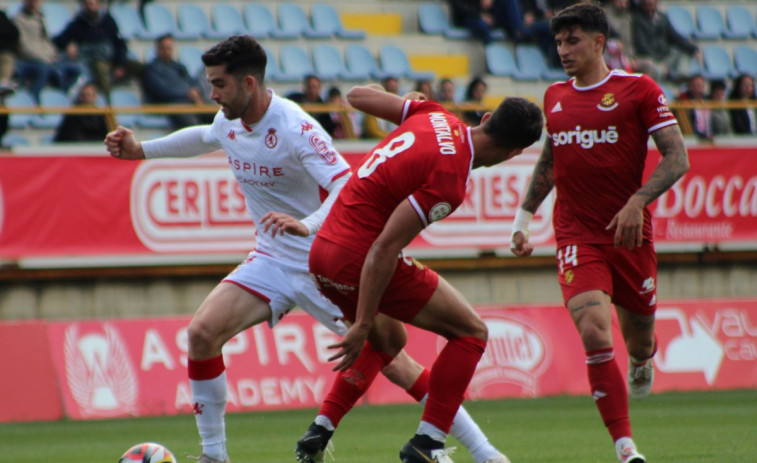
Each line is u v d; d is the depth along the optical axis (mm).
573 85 20375
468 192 44188
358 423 33844
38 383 36906
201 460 18906
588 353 19094
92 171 40344
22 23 47875
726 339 44406
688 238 46531
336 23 59156
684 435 28812
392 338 18641
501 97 58156
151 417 37250
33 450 28219
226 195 41656
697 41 63125
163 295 41656
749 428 30594
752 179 47219
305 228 17469
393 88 49031
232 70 18547
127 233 40656
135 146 20562
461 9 60031
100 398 37438
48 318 40125
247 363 39094
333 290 17547
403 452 17641
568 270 19859
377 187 16891
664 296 47125
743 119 49500
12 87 45812
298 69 56469
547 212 45281
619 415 18719
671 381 43188
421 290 17266
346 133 44688
